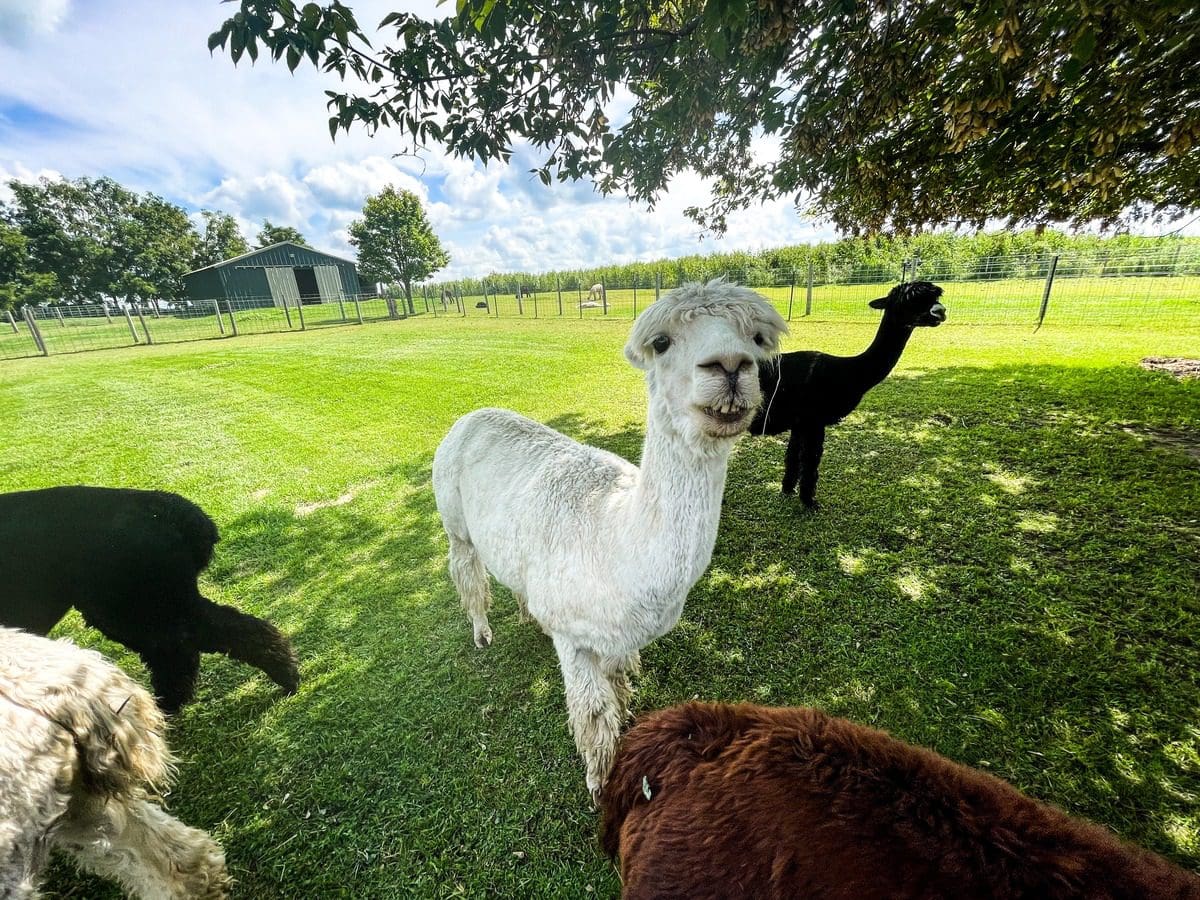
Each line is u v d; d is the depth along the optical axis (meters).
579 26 2.68
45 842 1.36
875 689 2.41
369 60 2.54
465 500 2.66
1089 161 3.23
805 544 3.63
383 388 9.38
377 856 1.89
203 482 5.50
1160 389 6.16
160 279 51.50
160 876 1.65
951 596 2.96
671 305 1.37
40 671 1.43
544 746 2.29
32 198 47.19
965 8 2.31
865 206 4.81
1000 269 15.70
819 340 10.61
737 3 1.87
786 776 1.06
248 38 2.16
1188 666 2.35
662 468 1.51
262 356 14.01
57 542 2.17
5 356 17.12
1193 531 3.32
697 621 2.97
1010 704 2.25
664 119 3.24
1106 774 1.93
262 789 2.19
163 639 2.36
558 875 1.78
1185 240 14.77
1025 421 5.54
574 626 1.85
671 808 1.12
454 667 2.81
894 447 5.17
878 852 0.91
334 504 4.95
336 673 2.84
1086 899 0.81
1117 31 2.32
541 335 15.52
